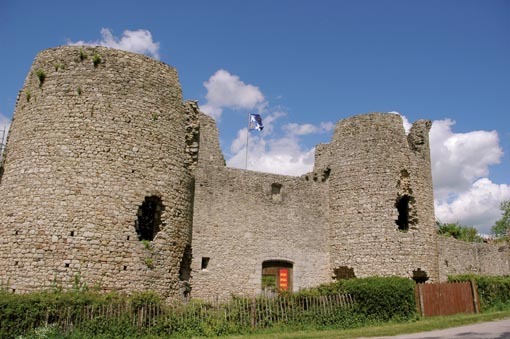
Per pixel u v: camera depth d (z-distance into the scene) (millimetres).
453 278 27359
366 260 25359
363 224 25891
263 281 25469
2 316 14203
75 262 17938
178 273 20750
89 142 19219
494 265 37562
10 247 18281
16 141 19984
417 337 15367
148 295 16594
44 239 18047
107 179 19062
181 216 21312
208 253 24094
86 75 20047
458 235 47688
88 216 18484
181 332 16203
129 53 20922
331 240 27078
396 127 27156
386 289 20188
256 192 26281
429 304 21609
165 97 21438
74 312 15070
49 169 18812
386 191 25891
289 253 26188
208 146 25578
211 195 24938
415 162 27062
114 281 18328
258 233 25656
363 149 26922
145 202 20516
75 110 19516
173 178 21031
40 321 14672
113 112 19844
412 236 25641
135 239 19188
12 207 18781
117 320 15367
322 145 29000
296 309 18516
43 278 17688
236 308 17578
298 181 27656
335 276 26516
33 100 20109
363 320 19281
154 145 20516
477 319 20141
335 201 27391
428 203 27062
